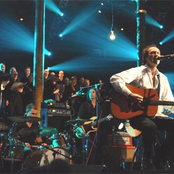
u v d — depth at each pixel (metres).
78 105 10.49
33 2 15.76
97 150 8.49
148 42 16.12
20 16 15.81
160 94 5.12
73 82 10.77
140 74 5.05
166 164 6.01
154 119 4.98
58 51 16.75
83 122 7.80
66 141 7.70
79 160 8.00
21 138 7.08
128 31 17.08
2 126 8.05
